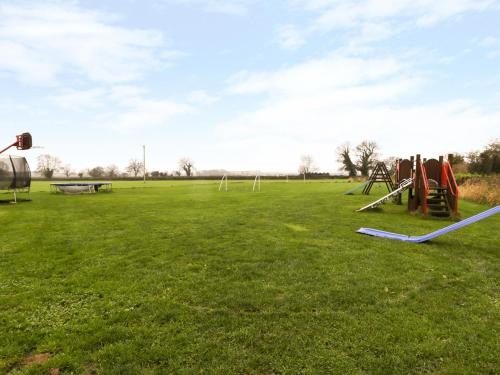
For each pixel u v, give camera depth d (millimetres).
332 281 4746
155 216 10797
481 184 18594
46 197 18297
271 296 4219
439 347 3117
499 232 8367
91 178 65375
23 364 2896
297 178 67000
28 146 17969
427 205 11148
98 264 5570
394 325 3510
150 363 2893
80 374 2754
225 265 5492
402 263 5621
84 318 3686
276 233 7992
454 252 6383
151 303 4027
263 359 2945
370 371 2789
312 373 2768
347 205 14047
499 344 3178
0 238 7484
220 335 3322
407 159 17234
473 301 4137
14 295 4305
